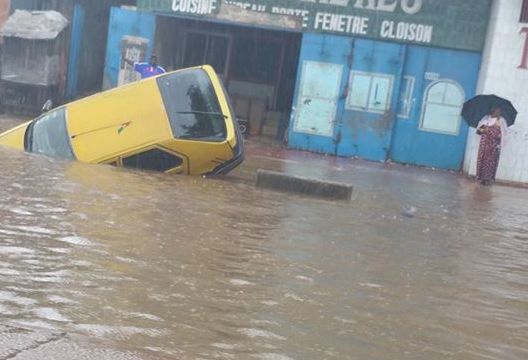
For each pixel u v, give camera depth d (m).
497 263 7.35
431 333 4.66
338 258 6.65
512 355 4.38
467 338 4.64
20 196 8.00
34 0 23.58
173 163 11.76
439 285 6.03
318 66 20.38
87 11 23.91
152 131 11.67
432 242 8.18
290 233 7.66
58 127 12.32
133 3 24.61
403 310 5.13
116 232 6.62
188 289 5.03
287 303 4.96
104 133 11.95
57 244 5.91
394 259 6.92
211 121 11.75
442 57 19.77
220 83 12.15
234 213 8.54
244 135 22.31
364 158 20.33
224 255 6.20
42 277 4.93
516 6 18.11
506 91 18.33
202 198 9.46
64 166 10.96
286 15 20.48
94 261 5.50
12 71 22.00
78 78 23.98
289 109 23.16
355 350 4.15
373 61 20.08
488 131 16.91
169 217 7.75
